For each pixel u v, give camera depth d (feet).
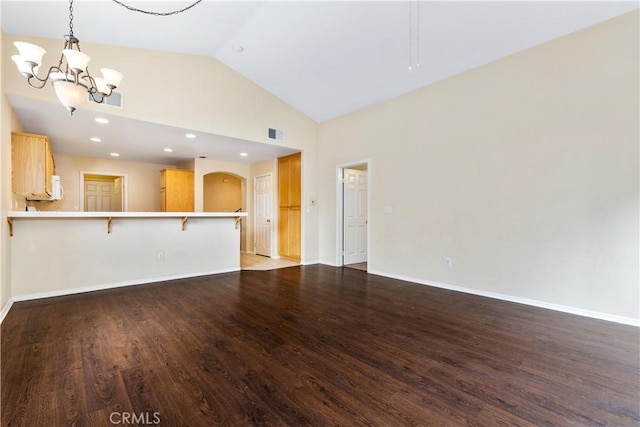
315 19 11.69
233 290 13.17
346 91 16.11
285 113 18.22
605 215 9.62
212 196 27.12
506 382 6.17
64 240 12.27
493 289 12.18
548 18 9.86
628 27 9.16
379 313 10.32
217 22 11.79
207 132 14.88
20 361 6.84
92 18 10.08
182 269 15.48
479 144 12.53
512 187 11.62
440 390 5.89
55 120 12.91
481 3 9.68
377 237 16.61
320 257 20.24
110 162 22.22
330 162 19.35
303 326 9.11
